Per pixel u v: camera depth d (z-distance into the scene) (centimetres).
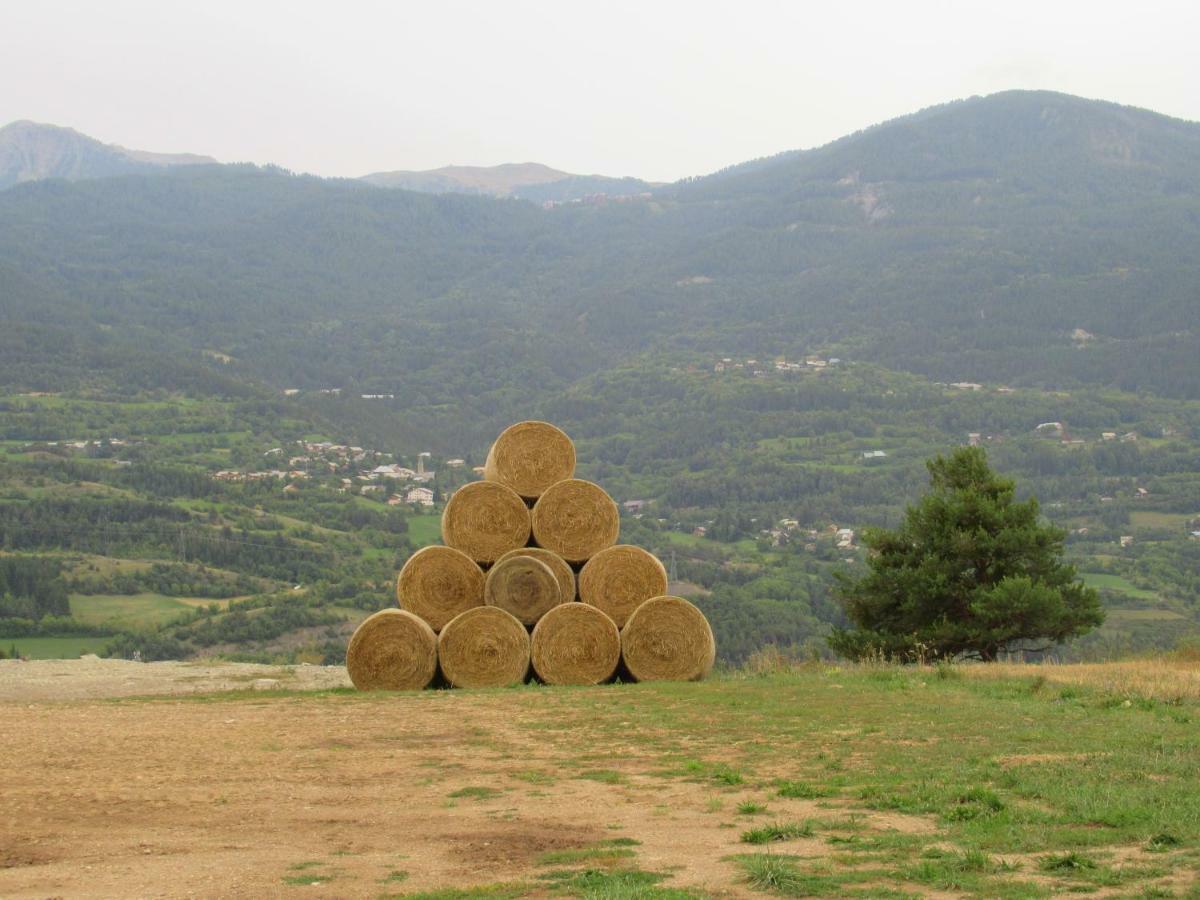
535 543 2183
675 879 850
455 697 1848
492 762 1293
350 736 1455
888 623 2841
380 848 941
